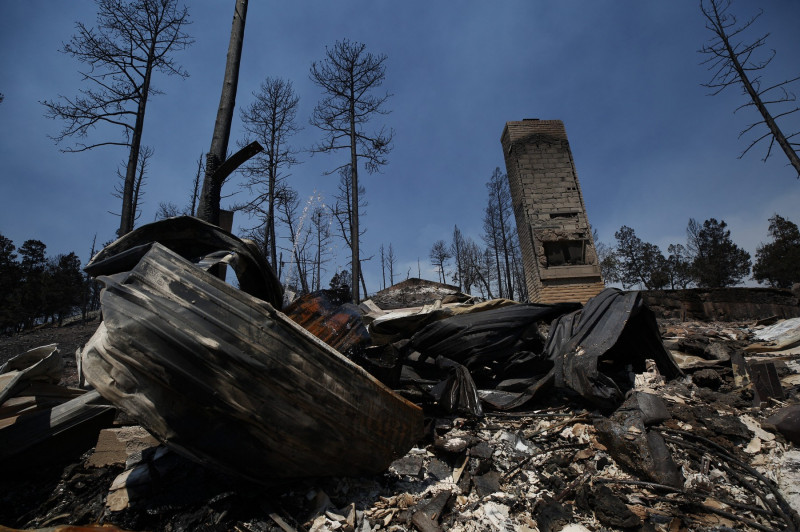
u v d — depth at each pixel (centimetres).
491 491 251
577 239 1257
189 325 186
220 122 505
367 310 582
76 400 285
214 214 473
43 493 246
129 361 183
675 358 481
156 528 210
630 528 213
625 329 422
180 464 241
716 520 222
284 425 197
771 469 259
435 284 962
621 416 293
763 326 781
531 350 450
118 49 1075
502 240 3011
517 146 1355
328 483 249
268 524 212
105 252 247
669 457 260
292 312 313
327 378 208
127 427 304
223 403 186
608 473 267
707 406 342
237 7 553
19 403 296
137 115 1092
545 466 279
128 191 1055
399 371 381
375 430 229
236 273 284
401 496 241
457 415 359
